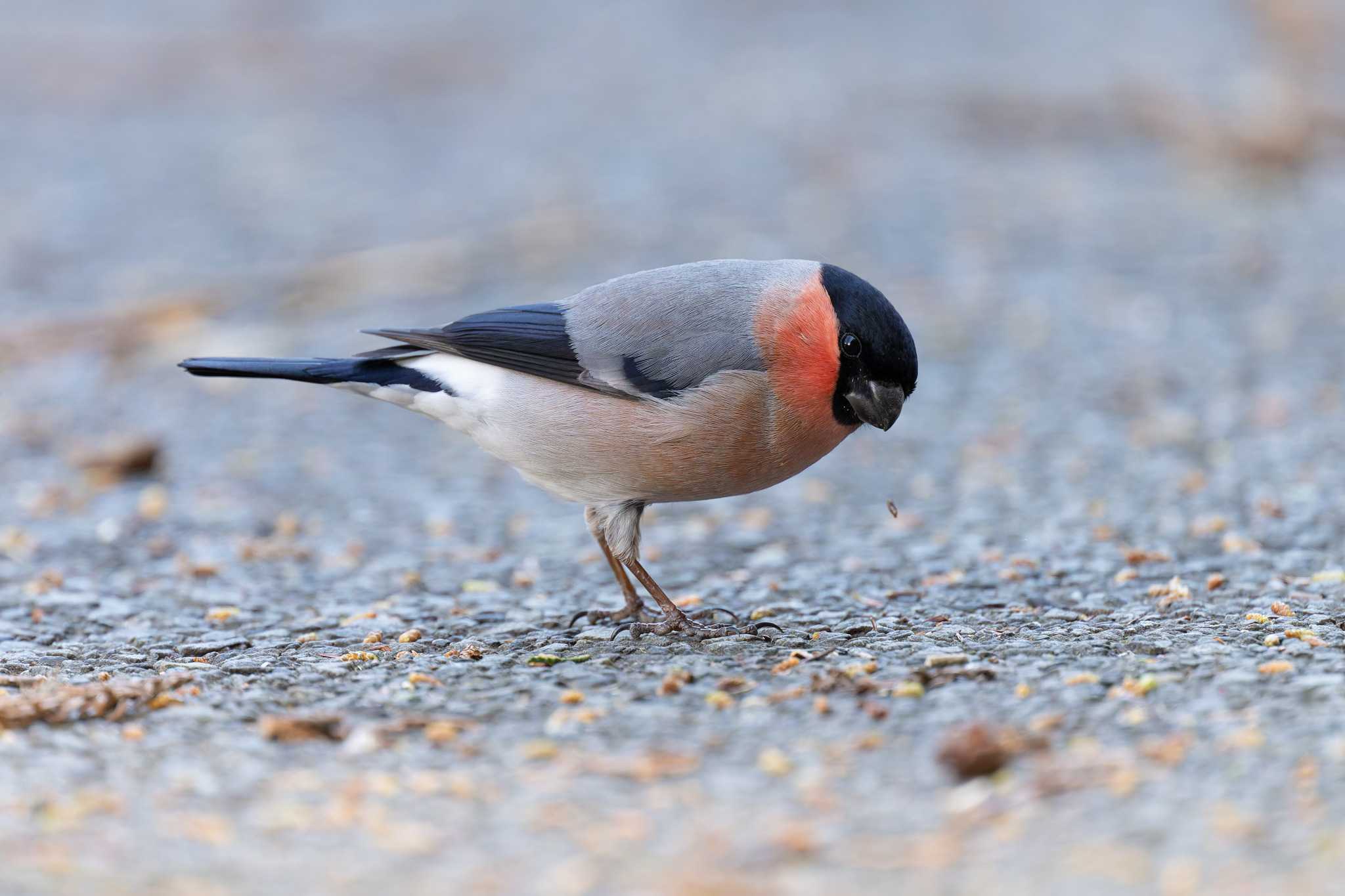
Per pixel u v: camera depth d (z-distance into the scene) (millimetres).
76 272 22297
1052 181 25797
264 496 13945
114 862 5844
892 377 8727
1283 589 9930
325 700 7973
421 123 32188
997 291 20219
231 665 8727
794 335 8609
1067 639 8742
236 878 5727
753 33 41000
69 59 37781
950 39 39062
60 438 15961
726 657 8711
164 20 42375
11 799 6449
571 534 12664
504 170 27703
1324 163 26438
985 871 5691
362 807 6410
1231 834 5816
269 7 43812
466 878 5738
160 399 17297
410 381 9359
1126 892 5457
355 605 10500
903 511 13000
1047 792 6320
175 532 12773
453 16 43531
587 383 8828
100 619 10125
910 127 29641
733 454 8859
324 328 19188
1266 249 21719
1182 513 12320
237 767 6887
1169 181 25797
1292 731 6812
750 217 23844
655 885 5645
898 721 7320
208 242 23641
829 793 6469
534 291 20250
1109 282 20484
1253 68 31891
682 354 8688
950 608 9906
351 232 23828
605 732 7336
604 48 39562
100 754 7035
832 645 8906
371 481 14469
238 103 34312
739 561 11680
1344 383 16156
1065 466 14109
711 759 6910
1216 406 15711
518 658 8859
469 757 7027
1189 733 6898
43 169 28875
